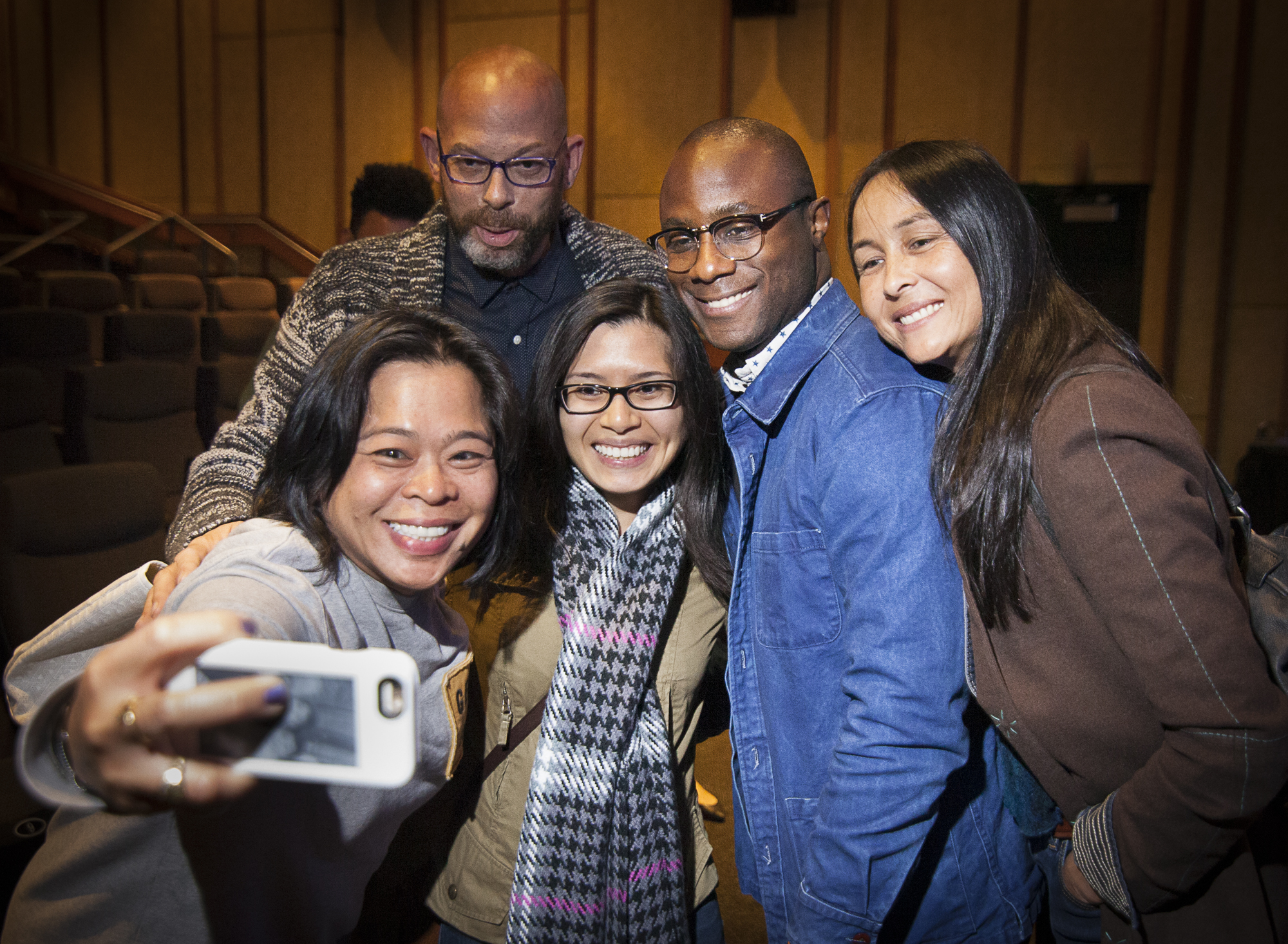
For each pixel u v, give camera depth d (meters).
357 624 1.01
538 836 1.23
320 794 0.95
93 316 5.43
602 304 1.24
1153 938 1.00
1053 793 1.06
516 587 1.30
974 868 1.17
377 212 3.15
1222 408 5.29
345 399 0.98
